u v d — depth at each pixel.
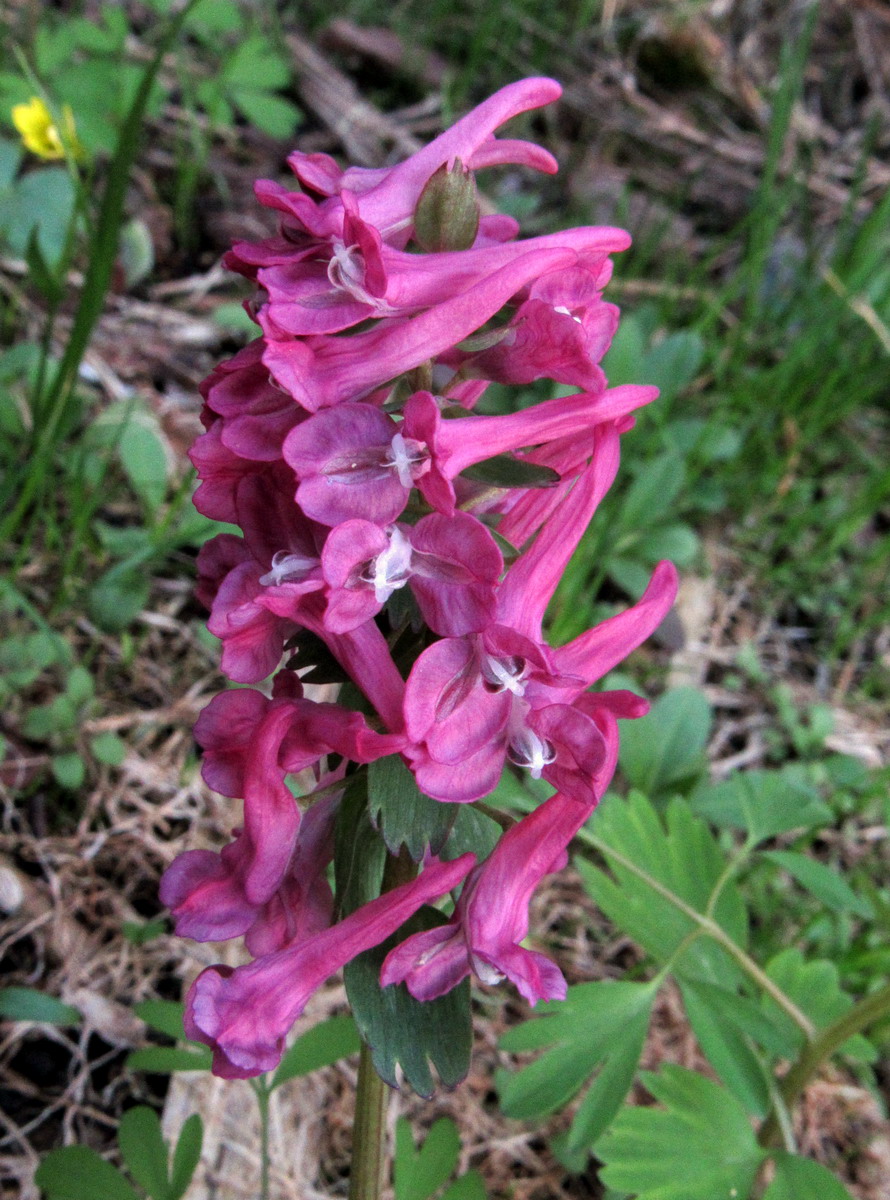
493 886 0.08
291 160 0.08
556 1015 0.11
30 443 0.16
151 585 0.17
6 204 0.19
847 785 0.18
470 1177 0.11
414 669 0.07
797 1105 0.15
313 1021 0.14
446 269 0.07
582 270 0.07
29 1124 0.13
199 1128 0.11
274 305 0.07
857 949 0.16
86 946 0.14
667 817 0.13
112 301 0.20
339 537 0.07
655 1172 0.11
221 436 0.07
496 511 0.09
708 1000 0.12
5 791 0.14
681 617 0.20
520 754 0.07
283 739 0.08
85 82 0.20
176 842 0.15
